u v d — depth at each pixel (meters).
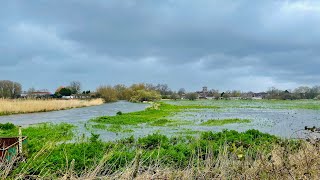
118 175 6.26
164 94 160.00
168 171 6.30
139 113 50.31
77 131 26.98
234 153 6.48
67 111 60.94
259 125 32.38
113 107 77.50
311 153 5.71
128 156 8.30
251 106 85.19
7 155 8.48
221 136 12.01
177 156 8.61
